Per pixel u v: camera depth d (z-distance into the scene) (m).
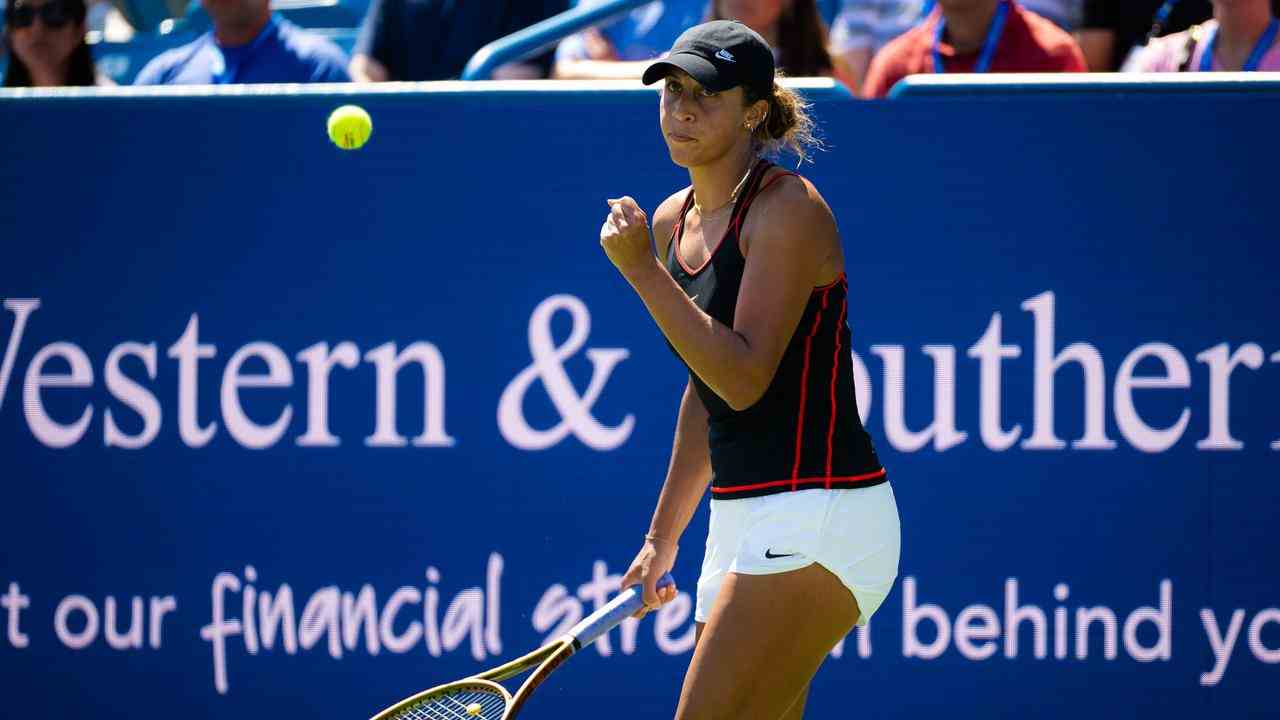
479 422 14.37
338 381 14.41
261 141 14.39
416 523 14.38
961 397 14.03
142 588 14.49
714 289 10.28
